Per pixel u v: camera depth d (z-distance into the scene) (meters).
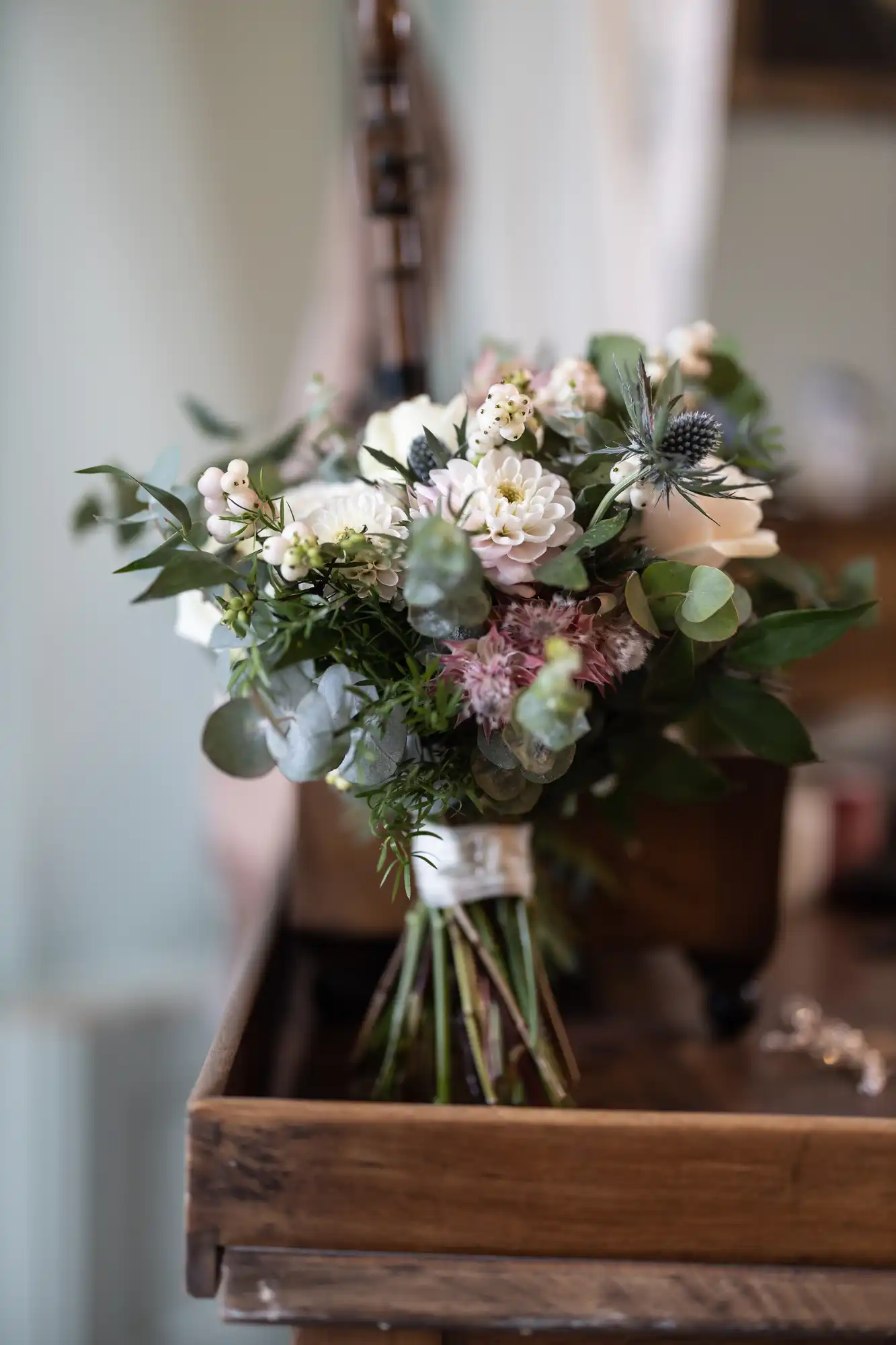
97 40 1.69
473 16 1.53
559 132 1.48
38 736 1.73
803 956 1.29
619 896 1.03
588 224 1.46
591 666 0.77
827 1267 0.79
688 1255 0.79
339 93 1.79
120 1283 1.77
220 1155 0.79
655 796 0.97
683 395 0.83
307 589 0.79
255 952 0.96
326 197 1.79
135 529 0.91
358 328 1.41
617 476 0.80
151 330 1.75
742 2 2.04
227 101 1.76
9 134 1.66
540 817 0.90
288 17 1.77
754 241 2.13
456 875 0.87
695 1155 0.79
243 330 1.78
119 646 1.75
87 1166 1.71
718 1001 1.05
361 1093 0.93
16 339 1.68
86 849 1.77
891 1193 0.79
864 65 2.09
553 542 0.77
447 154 1.52
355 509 0.79
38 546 1.71
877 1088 0.98
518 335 1.53
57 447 1.71
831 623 0.84
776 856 1.03
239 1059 0.85
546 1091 0.88
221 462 0.95
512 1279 0.79
